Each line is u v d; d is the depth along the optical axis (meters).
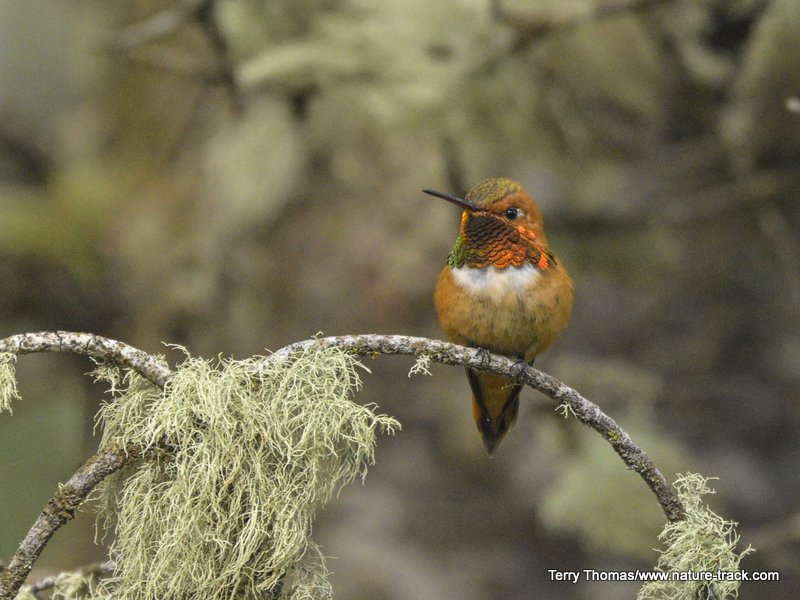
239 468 4.33
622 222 10.73
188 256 11.26
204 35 9.35
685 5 9.20
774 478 11.64
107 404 4.55
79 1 11.87
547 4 8.26
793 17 8.67
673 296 12.12
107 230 11.61
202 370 4.48
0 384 4.27
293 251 11.52
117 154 11.80
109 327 11.82
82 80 11.98
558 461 11.99
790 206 10.59
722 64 9.45
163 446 4.43
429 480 13.03
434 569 12.33
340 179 10.95
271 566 4.33
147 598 4.34
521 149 9.03
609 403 11.09
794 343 11.95
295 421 4.47
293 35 8.97
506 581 12.20
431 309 11.80
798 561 11.09
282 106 10.03
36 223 11.68
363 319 11.57
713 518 4.97
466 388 13.05
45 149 12.40
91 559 11.02
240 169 10.19
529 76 8.79
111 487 4.58
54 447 11.96
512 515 12.76
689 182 10.89
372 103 8.56
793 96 9.18
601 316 12.25
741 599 11.04
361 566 12.31
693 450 11.73
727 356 11.97
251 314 11.38
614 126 9.71
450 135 8.77
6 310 11.81
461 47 8.48
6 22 12.35
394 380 13.33
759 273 11.84
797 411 11.84
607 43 8.88
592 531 9.76
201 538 4.31
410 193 11.12
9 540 11.20
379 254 11.55
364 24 8.57
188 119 11.21
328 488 4.52
